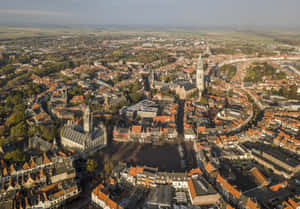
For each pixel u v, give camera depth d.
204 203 198.12
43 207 189.38
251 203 186.50
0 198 199.50
